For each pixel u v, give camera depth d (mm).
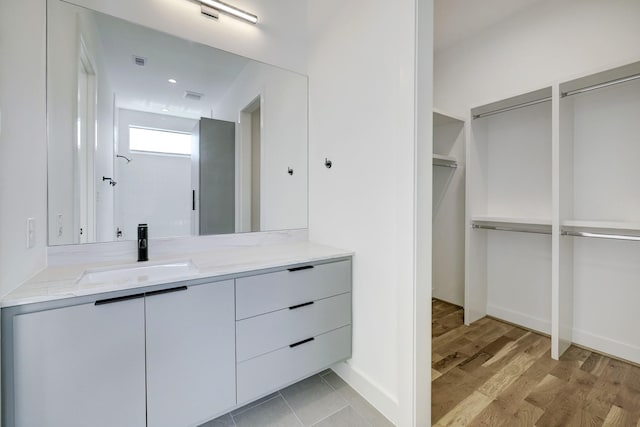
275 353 1480
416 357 1314
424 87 1317
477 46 2707
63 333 983
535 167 2389
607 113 1971
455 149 2912
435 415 1448
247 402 1398
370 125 1594
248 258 1568
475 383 1704
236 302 1354
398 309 1386
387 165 1493
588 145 2059
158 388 1164
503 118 2576
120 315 1077
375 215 1576
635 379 1711
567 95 1994
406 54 1314
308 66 2160
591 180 2049
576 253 2143
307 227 2203
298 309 1552
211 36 1836
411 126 1302
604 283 2016
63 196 1396
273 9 2045
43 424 961
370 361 1616
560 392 1608
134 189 1652
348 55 1741
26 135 1118
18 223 1045
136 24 1613
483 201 2648
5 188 944
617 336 1960
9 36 988
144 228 1528
